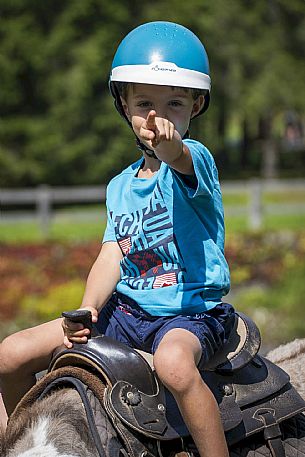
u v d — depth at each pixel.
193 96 3.52
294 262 16.89
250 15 42.28
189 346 3.33
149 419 3.30
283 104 43.16
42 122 34.00
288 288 14.38
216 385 3.54
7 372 3.63
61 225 23.84
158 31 3.49
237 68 41.56
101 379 3.42
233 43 41.62
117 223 3.76
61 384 3.50
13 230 23.12
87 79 34.09
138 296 3.62
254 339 3.71
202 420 3.23
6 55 33.94
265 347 11.69
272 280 15.96
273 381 3.69
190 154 3.32
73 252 17.31
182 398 3.25
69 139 34.31
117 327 3.65
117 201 3.80
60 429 3.32
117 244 3.79
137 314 3.62
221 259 3.64
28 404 3.52
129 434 3.28
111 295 3.76
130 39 3.51
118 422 3.28
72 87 33.97
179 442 3.38
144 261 3.66
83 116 34.31
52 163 33.94
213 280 3.59
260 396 3.60
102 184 34.59
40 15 35.03
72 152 33.81
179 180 3.48
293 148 49.19
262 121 48.16
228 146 53.69
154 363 3.31
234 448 3.52
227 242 18.03
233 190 23.83
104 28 34.91
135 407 3.30
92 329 3.52
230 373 3.59
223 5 41.47
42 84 34.28
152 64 3.42
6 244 18.12
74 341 3.47
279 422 3.58
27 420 3.40
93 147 34.19
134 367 3.38
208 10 38.16
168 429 3.33
